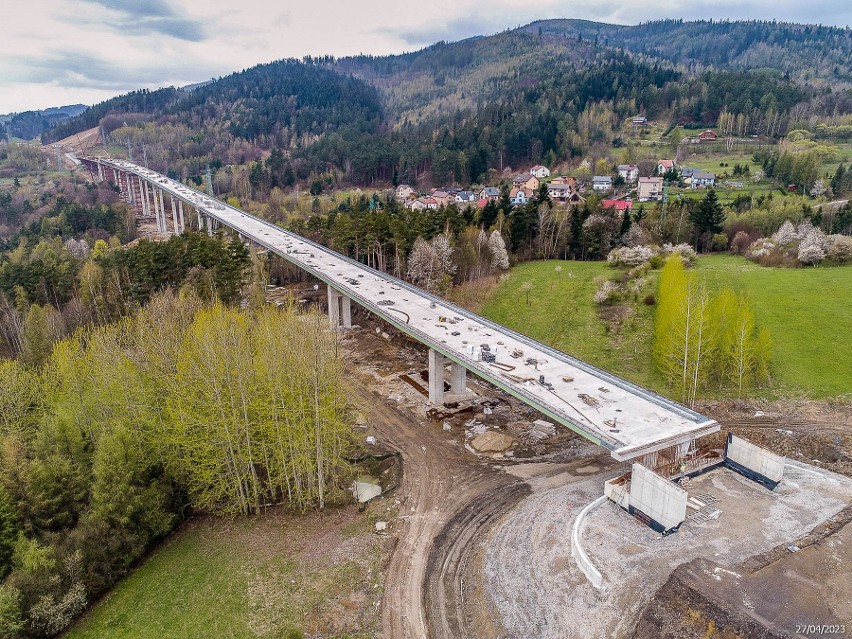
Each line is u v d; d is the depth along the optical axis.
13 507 44.69
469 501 50.25
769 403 61.69
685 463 47.72
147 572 44.53
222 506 52.22
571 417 47.16
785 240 98.50
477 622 37.31
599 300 88.31
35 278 92.38
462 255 103.31
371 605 39.34
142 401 52.81
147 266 91.75
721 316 66.12
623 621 34.72
